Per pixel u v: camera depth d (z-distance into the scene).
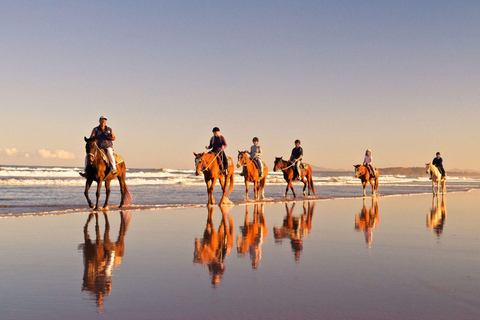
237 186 31.81
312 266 5.10
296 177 19.39
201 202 16.36
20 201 15.16
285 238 7.43
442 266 5.12
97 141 12.73
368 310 3.40
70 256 5.65
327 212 12.61
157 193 21.33
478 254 5.93
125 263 5.23
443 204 16.33
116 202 15.73
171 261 5.37
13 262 5.24
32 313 3.30
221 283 4.27
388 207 14.65
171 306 3.50
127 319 3.18
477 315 3.28
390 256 5.77
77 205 13.87
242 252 6.05
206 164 14.12
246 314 3.30
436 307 3.48
